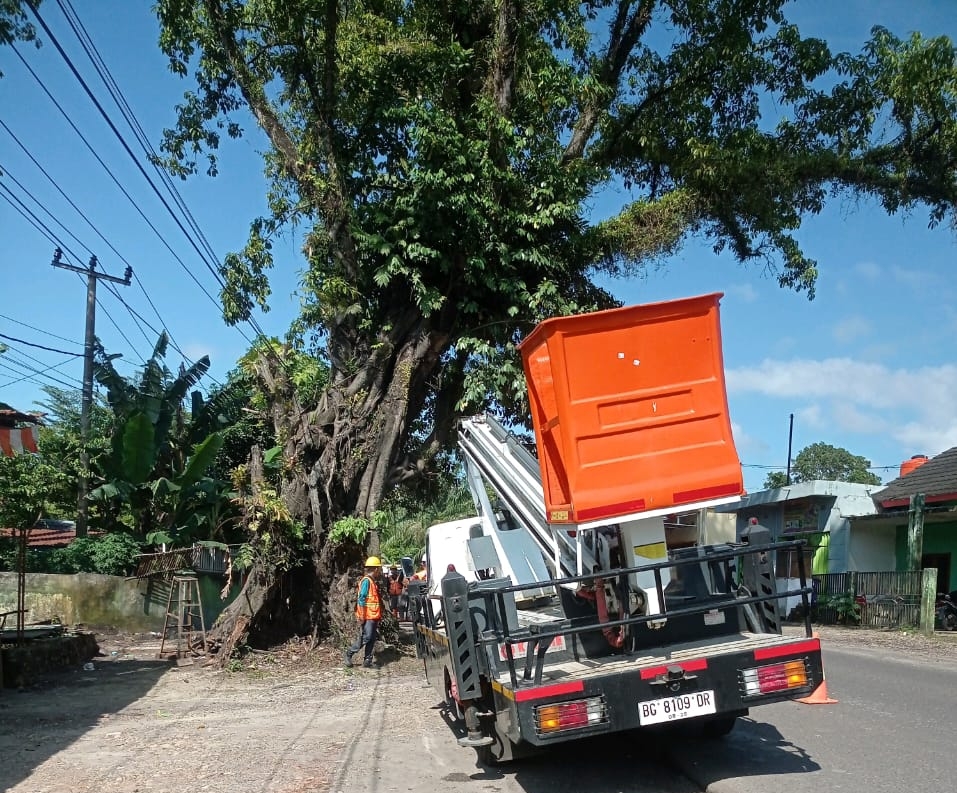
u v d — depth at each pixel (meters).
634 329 6.27
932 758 6.68
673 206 17.06
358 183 15.51
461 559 10.53
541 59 15.39
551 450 6.90
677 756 6.96
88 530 20.92
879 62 17.52
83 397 20.39
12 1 8.02
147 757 7.62
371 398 15.14
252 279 15.07
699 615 6.77
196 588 18.16
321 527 14.37
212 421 21.22
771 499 27.47
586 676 5.73
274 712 9.97
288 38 14.88
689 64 17.62
